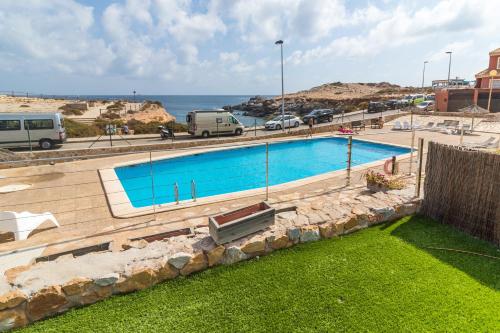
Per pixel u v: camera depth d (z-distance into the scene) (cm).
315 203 861
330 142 2453
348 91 11062
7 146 1934
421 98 4869
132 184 1475
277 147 2323
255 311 455
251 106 8781
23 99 7150
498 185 614
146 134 2892
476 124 2767
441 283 508
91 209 923
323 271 549
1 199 1043
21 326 438
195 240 605
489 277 524
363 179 1164
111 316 451
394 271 544
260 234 621
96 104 6988
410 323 423
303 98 8719
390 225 736
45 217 774
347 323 427
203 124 2588
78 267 511
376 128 2933
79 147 2072
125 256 549
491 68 3872
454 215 712
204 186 1449
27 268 507
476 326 416
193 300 482
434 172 754
